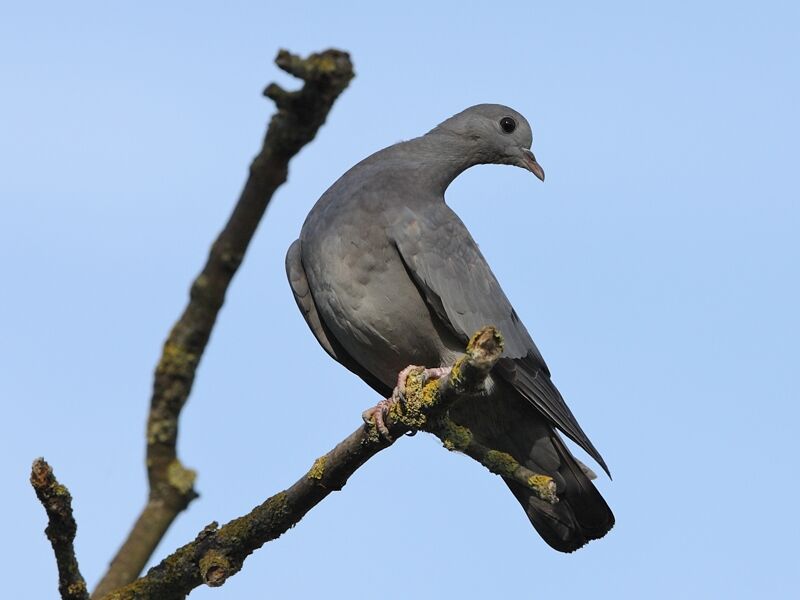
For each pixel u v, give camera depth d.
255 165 3.91
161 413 4.08
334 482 8.06
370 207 10.73
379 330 10.81
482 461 7.82
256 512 7.73
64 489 5.55
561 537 11.73
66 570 5.76
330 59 3.91
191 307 4.02
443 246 10.79
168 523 4.11
